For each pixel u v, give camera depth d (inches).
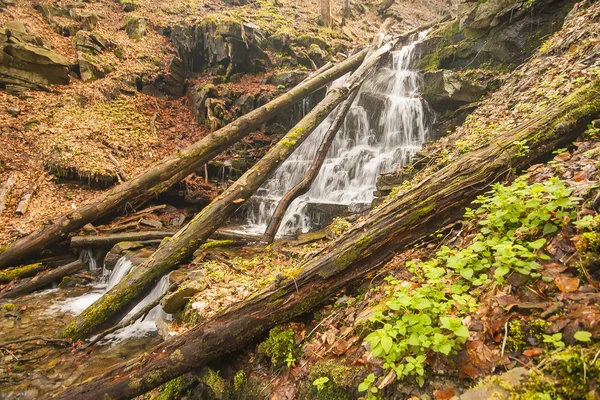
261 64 546.3
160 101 519.8
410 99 398.6
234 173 447.2
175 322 170.1
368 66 419.8
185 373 129.6
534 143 130.6
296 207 359.9
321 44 586.9
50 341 191.3
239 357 128.8
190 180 418.6
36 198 341.4
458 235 120.1
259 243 287.4
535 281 87.0
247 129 358.9
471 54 391.2
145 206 376.8
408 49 448.5
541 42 335.3
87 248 305.3
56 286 279.6
